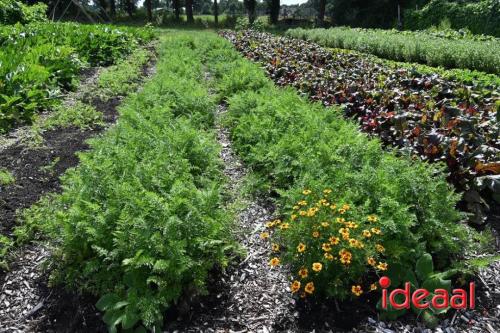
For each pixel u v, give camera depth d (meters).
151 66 12.59
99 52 11.84
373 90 7.18
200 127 6.46
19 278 3.49
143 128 5.44
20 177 4.80
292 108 6.16
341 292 3.08
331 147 4.69
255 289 3.41
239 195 4.71
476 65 11.90
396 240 3.28
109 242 3.27
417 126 5.18
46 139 5.97
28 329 3.07
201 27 37.53
